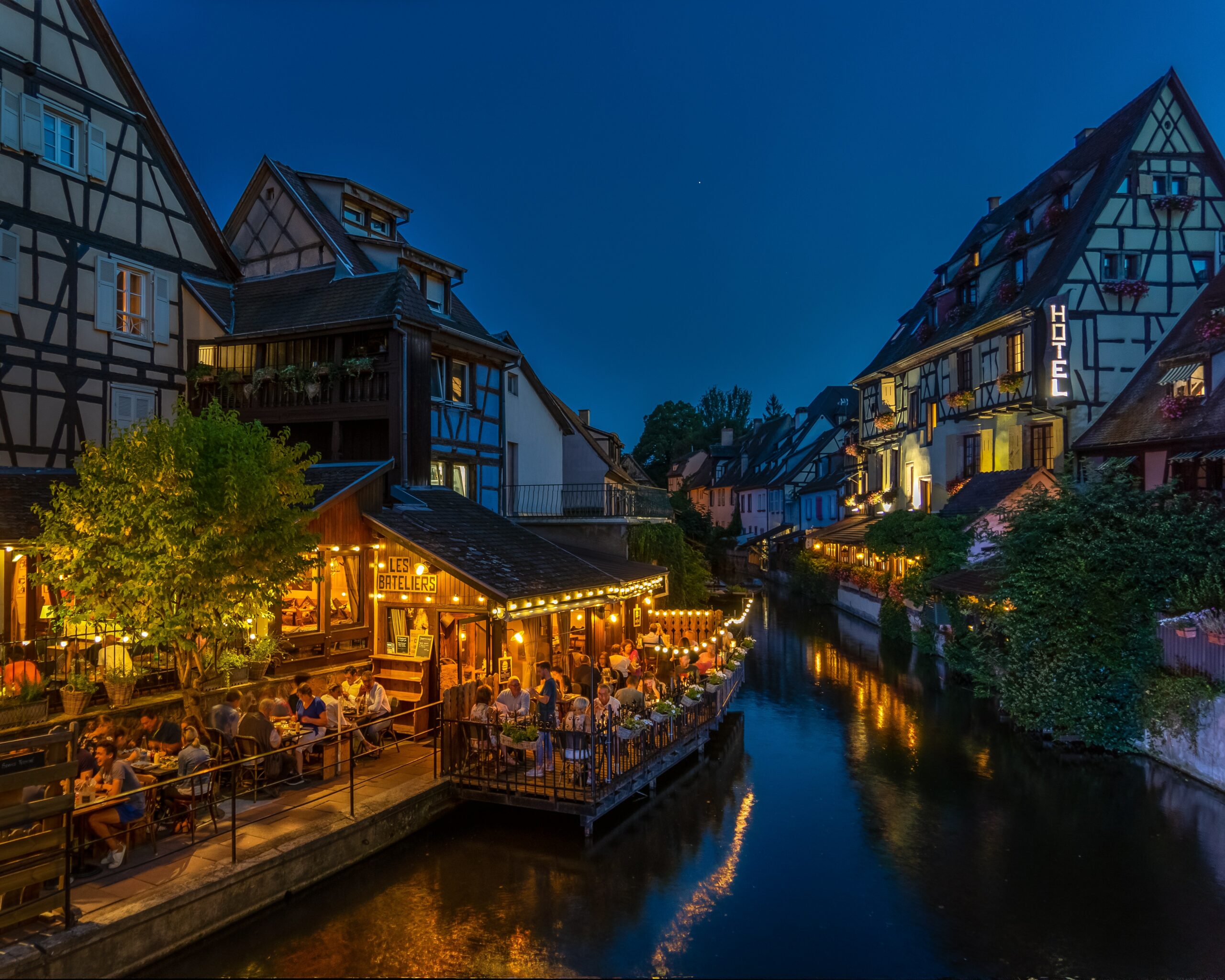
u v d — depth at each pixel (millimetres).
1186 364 19016
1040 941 7738
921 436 30062
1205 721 12109
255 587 9781
